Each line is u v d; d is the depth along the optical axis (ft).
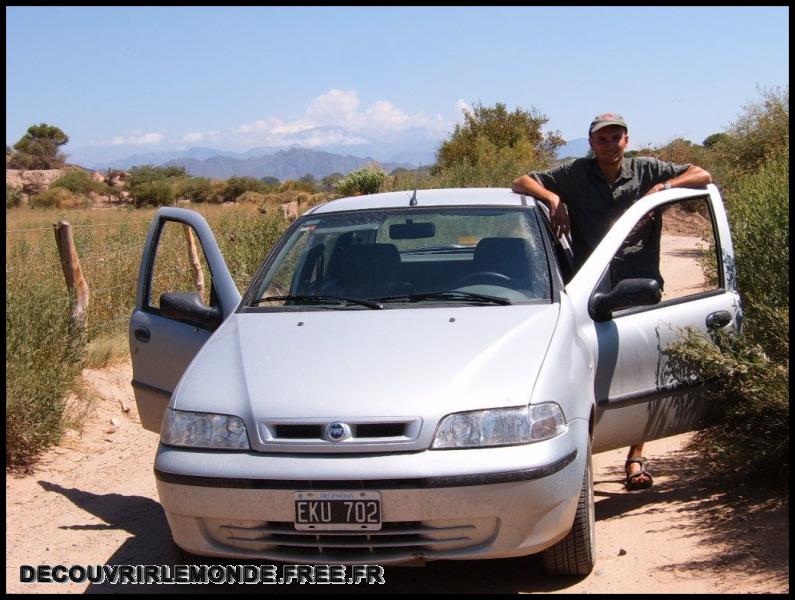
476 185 82.58
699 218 66.74
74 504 18.35
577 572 13.34
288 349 13.66
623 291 14.78
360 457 11.73
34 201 195.52
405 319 14.33
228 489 11.96
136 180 241.76
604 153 17.75
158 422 16.98
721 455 16.39
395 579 13.92
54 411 21.04
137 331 17.33
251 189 236.02
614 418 15.17
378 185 81.82
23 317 22.47
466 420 11.91
